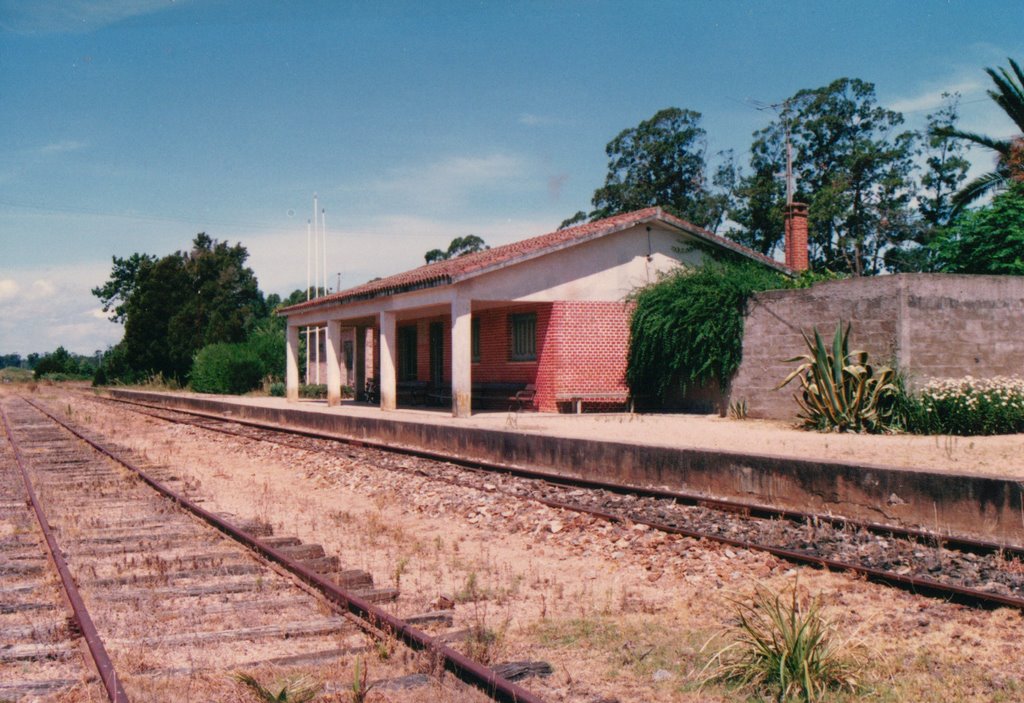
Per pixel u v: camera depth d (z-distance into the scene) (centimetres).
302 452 1773
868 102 4091
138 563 798
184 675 502
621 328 2223
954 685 494
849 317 1617
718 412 1958
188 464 1656
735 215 4244
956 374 1543
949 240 2219
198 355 4822
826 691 488
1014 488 799
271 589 703
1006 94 2391
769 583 716
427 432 1761
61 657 542
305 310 3084
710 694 488
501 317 2412
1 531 987
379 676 500
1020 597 645
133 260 7838
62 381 8825
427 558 838
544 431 1589
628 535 898
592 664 538
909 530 836
